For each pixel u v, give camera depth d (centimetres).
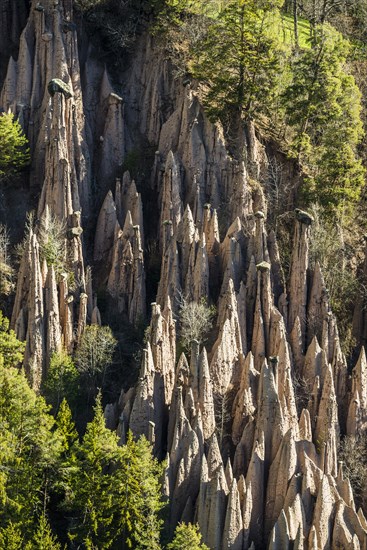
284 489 15800
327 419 17500
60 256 19488
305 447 16625
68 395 17838
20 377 16838
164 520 15925
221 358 17588
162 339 17725
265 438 16475
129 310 19662
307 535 15438
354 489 17338
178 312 18838
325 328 18600
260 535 15775
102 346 18362
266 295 18375
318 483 15912
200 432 16512
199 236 19362
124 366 18750
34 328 18350
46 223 19538
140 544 15412
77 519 16088
